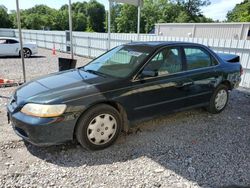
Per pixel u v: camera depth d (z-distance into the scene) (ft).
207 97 14.40
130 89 10.79
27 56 46.68
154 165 9.48
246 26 62.13
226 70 14.99
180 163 9.66
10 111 10.00
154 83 11.50
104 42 43.88
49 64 37.60
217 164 9.66
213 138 12.01
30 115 9.21
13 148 10.36
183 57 12.98
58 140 9.42
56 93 9.67
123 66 11.89
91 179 8.52
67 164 9.35
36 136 9.12
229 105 17.53
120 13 192.75
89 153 10.18
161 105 12.05
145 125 13.26
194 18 192.85
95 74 11.84
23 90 10.64
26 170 8.88
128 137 11.74
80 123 9.75
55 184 8.19
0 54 43.83
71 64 20.44
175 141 11.53
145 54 11.84
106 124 10.41
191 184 8.41
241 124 13.97
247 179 8.75
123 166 9.36
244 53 24.43
